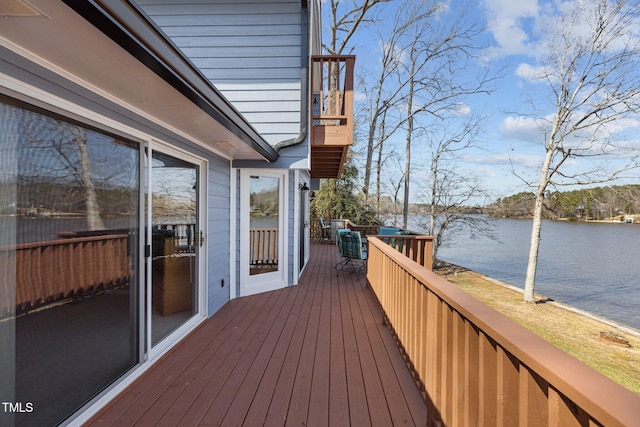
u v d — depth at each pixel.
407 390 2.43
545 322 6.76
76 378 1.93
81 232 1.95
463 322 1.56
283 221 5.57
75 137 1.89
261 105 5.08
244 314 4.17
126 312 2.40
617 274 10.35
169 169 3.07
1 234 1.48
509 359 1.15
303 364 2.82
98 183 2.08
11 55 1.47
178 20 5.14
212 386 2.46
